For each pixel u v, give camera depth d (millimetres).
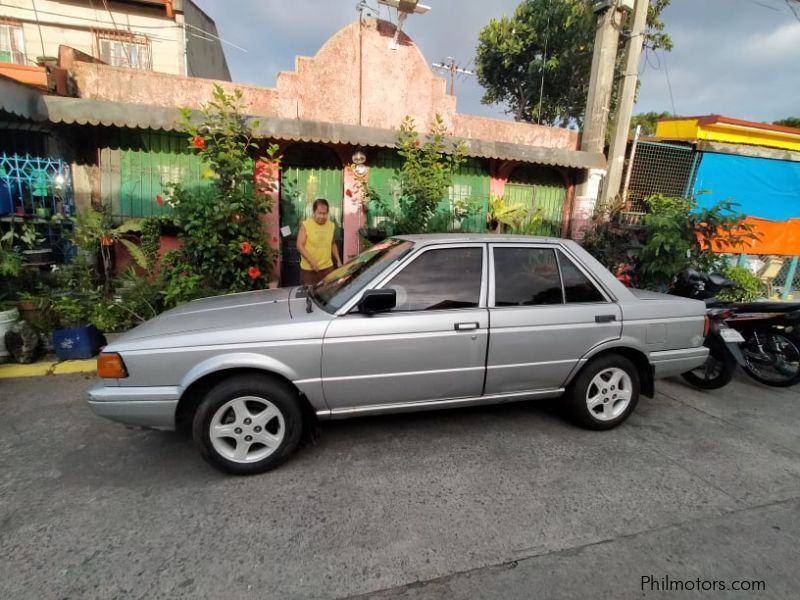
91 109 5492
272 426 2994
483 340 3176
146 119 5680
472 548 2293
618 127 7863
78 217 5574
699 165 8898
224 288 5652
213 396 2762
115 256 6531
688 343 3754
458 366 3166
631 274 6770
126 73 6344
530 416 3865
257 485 2805
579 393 3498
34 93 5289
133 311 5035
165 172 6730
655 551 2307
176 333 2820
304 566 2150
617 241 7473
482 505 2641
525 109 17219
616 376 3596
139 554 2205
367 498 2686
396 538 2354
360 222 7590
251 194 5953
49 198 6176
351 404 3059
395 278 3168
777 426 3852
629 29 7926
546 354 3348
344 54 7070
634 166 8594
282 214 7426
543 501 2693
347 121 7297
